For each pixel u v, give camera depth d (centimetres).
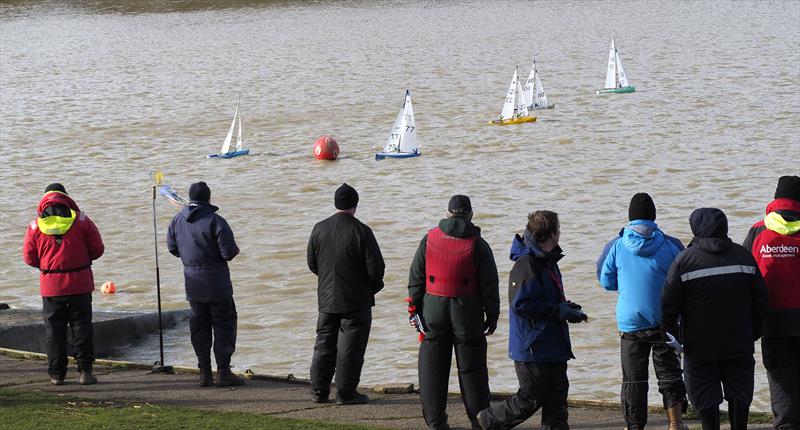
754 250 3653
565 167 15738
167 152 18612
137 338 7612
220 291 4706
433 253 3819
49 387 4675
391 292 9069
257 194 14662
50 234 4612
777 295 3594
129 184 15650
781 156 15925
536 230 3556
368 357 7356
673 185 14062
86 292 4688
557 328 3575
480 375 3869
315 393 4416
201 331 4747
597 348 7419
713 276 3500
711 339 3516
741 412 3588
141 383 4781
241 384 4769
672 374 3719
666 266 3681
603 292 8856
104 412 4100
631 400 3759
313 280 9756
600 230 11550
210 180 15988
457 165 16338
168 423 3916
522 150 17488
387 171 16100
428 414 3906
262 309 8831
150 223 12750
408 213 12925
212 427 3866
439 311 3831
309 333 8119
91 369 4762
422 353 3916
